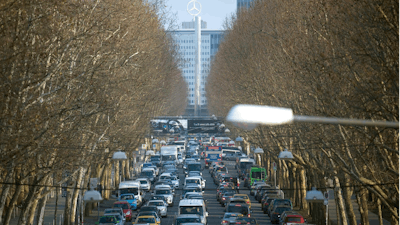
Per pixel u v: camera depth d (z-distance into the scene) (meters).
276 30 99.50
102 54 69.25
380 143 56.69
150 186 173.50
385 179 68.88
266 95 111.31
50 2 54.19
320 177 94.69
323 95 67.38
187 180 155.88
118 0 80.81
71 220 88.50
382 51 56.47
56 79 61.22
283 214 96.69
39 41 55.25
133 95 95.50
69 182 87.56
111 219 91.81
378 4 54.62
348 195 78.25
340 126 65.38
